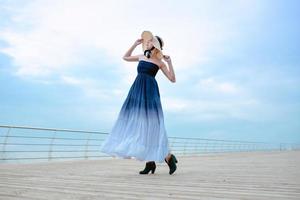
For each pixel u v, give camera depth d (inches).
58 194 102.1
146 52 186.1
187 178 156.1
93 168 240.7
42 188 117.1
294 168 232.4
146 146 176.2
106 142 179.5
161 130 181.2
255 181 142.1
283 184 130.9
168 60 187.3
